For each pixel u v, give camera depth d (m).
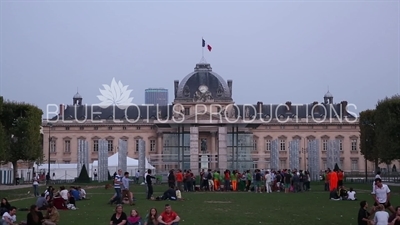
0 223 46.94
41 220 45.56
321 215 59.34
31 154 148.12
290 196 88.12
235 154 144.00
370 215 46.47
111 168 162.62
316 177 144.00
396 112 136.88
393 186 115.19
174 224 45.25
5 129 148.25
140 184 129.25
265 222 53.53
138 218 45.41
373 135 158.25
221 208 67.12
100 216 58.25
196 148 135.00
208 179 104.69
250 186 106.75
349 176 189.50
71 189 75.19
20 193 96.31
